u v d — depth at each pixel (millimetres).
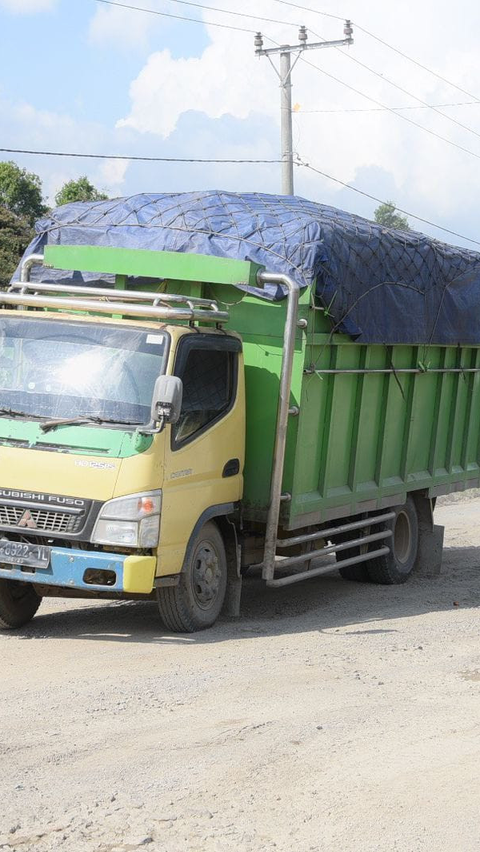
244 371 10281
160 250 10570
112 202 11398
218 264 9844
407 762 6340
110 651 8891
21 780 5836
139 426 8930
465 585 13344
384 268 11406
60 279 11094
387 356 12094
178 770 6055
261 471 10305
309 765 6219
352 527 11891
